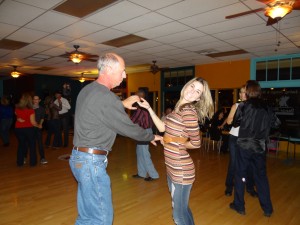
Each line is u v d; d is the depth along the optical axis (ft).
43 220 8.24
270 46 19.83
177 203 5.49
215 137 20.40
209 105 5.83
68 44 19.44
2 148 21.94
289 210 9.27
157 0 10.99
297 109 23.03
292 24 14.24
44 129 36.45
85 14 12.73
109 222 4.74
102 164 4.70
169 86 33.22
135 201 9.97
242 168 8.74
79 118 4.62
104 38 17.46
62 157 17.98
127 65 30.12
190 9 12.02
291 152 22.35
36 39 17.95
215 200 10.16
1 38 17.71
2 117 22.84
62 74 41.14
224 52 22.25
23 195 10.50
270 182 12.91
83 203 4.68
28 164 15.88
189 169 5.47
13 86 46.68
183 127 5.41
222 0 10.98
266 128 8.43
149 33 16.16
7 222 8.07
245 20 13.58
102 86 4.69
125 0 11.00
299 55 22.58
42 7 11.85
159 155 19.16
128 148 22.62
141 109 11.35
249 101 8.60
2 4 11.49
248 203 9.82
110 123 4.54
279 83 23.84
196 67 29.78
